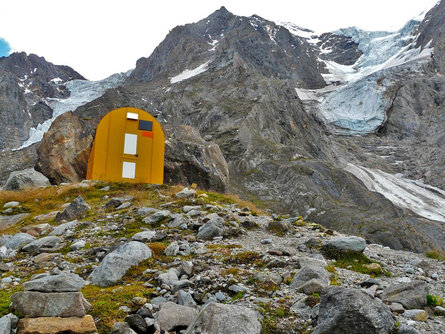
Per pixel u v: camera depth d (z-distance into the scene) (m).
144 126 25.61
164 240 11.63
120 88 194.50
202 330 5.61
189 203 16.72
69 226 13.93
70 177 30.64
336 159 175.25
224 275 8.30
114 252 9.13
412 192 154.62
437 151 186.62
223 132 148.12
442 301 7.44
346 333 5.40
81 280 7.96
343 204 109.00
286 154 135.12
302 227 14.87
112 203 17.44
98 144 24.61
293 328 6.04
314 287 7.40
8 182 23.66
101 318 6.31
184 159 30.72
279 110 176.38
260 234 12.86
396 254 12.23
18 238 12.17
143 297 7.21
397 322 5.97
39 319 5.90
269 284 7.76
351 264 10.10
